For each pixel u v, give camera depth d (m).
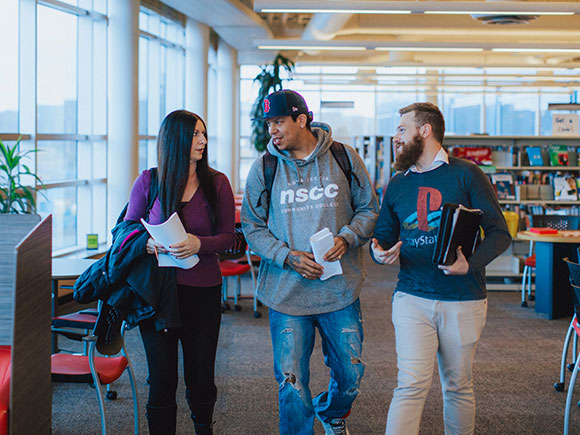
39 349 2.41
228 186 2.88
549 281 6.51
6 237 2.60
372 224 2.84
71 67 7.87
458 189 2.67
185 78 12.05
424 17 13.47
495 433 3.50
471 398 2.75
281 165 2.83
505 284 8.09
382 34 14.88
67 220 7.75
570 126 8.88
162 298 2.63
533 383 4.39
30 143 6.49
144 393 4.12
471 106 21.14
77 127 8.13
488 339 5.62
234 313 6.57
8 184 5.51
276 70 13.62
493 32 13.44
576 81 18.52
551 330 6.00
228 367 4.71
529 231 6.81
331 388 2.94
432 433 3.46
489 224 2.66
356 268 2.86
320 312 2.78
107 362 3.20
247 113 18.47
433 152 2.71
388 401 3.97
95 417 3.67
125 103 8.20
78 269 4.25
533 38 14.77
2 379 2.22
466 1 7.98
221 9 10.74
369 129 21.42
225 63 14.72
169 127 2.71
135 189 2.79
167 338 2.68
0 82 6.17
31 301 2.30
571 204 8.83
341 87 21.22
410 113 2.71
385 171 11.79
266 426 3.56
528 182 8.77
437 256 2.50
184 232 2.59
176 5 10.46
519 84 19.05
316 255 2.65
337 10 8.05
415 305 2.70
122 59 8.16
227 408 3.85
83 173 8.20
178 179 2.71
